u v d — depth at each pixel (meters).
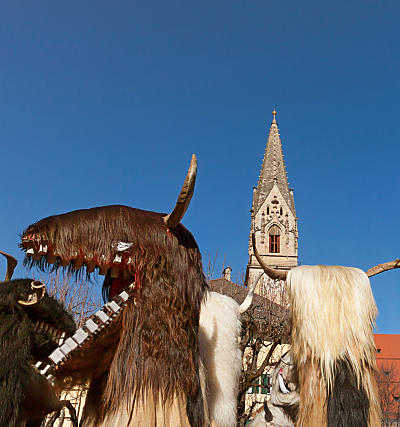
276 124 81.19
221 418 3.68
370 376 2.98
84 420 2.86
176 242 2.97
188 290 2.91
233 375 3.93
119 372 2.67
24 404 2.90
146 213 3.06
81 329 2.78
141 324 2.73
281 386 4.53
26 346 2.92
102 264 2.86
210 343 3.88
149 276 2.82
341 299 3.11
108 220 2.92
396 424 29.22
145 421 2.60
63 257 2.87
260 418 4.66
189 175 2.66
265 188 75.00
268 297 17.78
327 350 3.00
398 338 60.38
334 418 2.85
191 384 2.75
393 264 3.40
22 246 2.91
